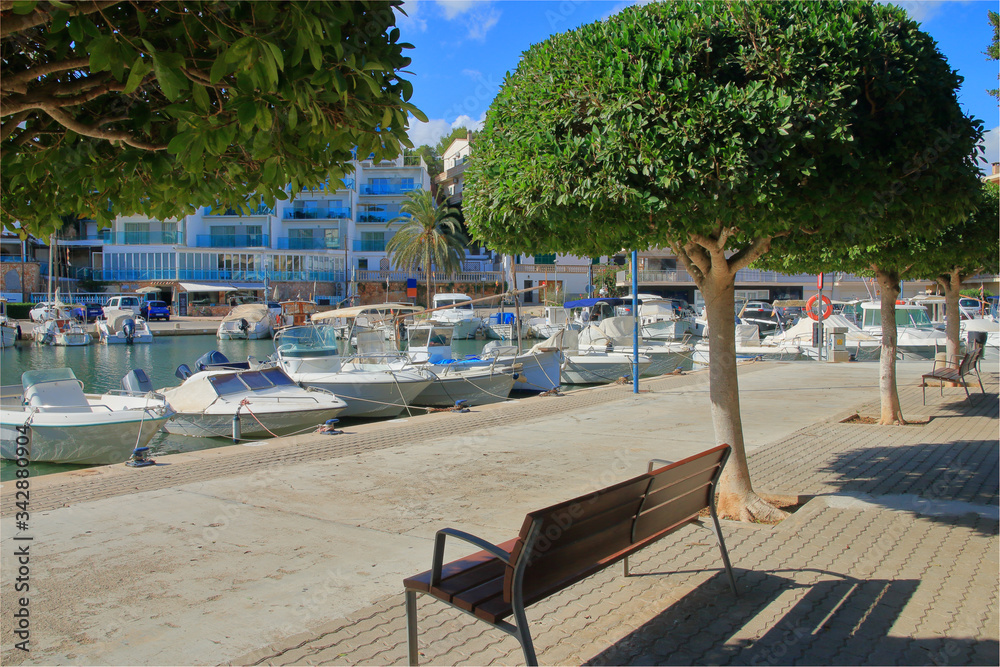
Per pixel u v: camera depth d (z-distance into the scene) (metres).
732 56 4.78
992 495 6.59
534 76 5.28
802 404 13.77
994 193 10.48
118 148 4.09
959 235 10.44
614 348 26.45
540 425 11.82
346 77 3.59
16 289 61.25
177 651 3.77
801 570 4.75
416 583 3.36
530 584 3.26
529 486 7.47
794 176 4.64
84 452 12.41
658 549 5.28
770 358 27.75
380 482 7.72
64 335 41.25
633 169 4.45
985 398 13.93
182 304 62.06
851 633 3.79
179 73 3.09
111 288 63.75
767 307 53.94
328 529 5.98
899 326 27.86
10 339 40.78
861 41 4.79
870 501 6.42
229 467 8.55
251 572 4.98
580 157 4.70
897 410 11.16
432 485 7.56
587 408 13.96
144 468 8.47
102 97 3.95
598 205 4.70
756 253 5.83
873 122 4.89
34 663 3.65
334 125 3.83
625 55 4.72
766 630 3.86
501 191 5.04
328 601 4.45
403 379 17.97
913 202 5.06
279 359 19.91
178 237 64.75
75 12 2.87
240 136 3.55
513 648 3.77
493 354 21.86
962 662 3.43
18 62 3.83
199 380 15.41
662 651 3.65
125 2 3.51
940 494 6.66
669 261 62.81
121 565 5.12
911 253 9.97
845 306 36.06
